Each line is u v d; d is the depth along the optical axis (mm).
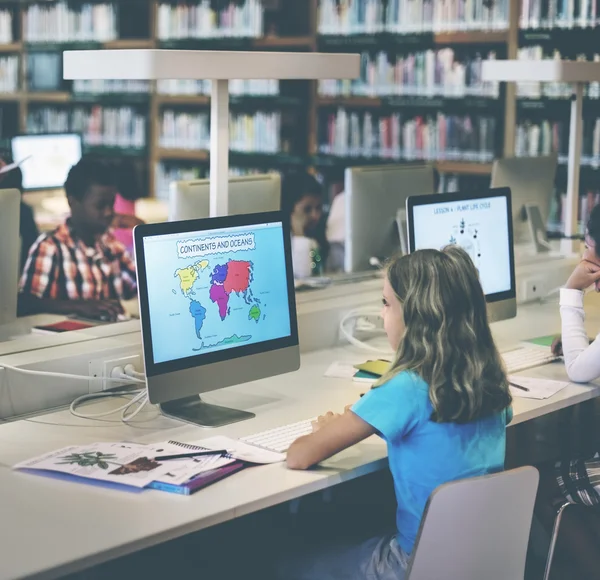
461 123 5812
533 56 5406
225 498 2010
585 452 3662
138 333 2840
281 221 2666
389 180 3594
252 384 2830
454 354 2111
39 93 7887
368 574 2227
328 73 2854
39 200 4824
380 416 2117
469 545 2045
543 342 3328
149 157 7379
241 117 6797
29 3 7926
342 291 3441
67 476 2098
